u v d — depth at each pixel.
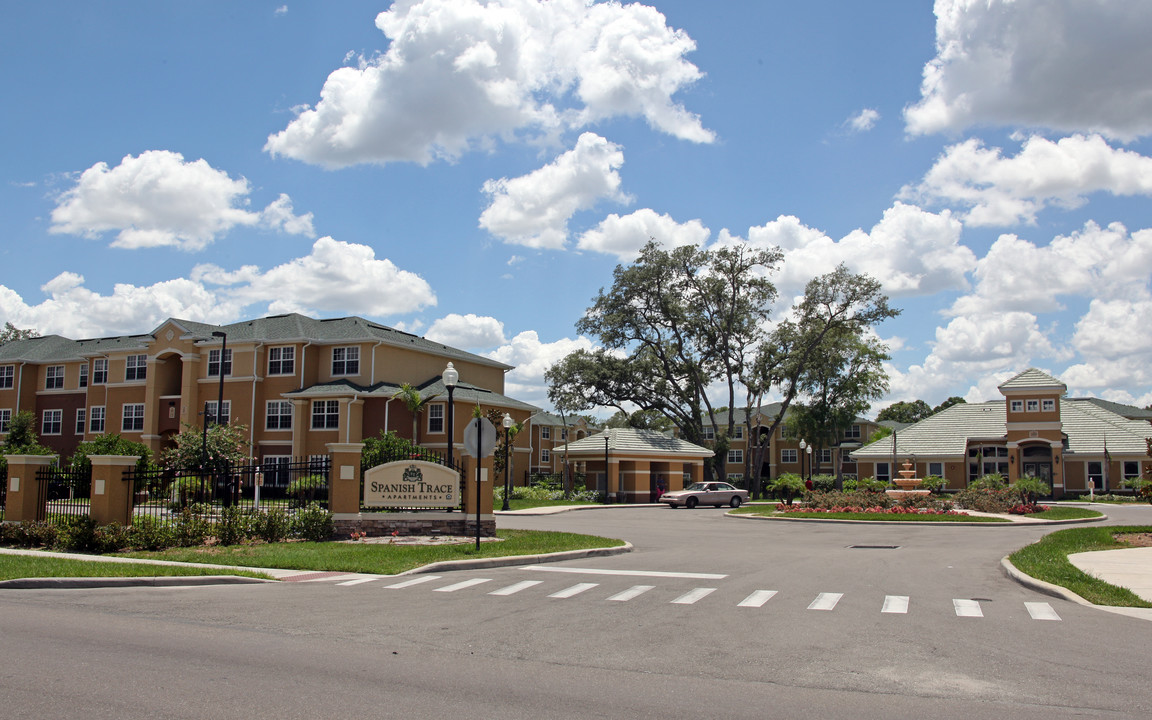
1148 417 82.12
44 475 19.53
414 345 51.31
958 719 6.04
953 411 60.44
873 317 58.06
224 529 18.34
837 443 73.25
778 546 20.19
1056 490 52.53
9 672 7.02
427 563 14.88
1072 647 8.46
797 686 6.96
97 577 12.74
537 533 21.56
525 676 7.25
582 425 88.06
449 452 20.77
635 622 9.86
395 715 6.02
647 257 61.56
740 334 62.38
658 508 44.31
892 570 15.05
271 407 47.81
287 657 7.84
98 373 54.25
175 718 5.84
